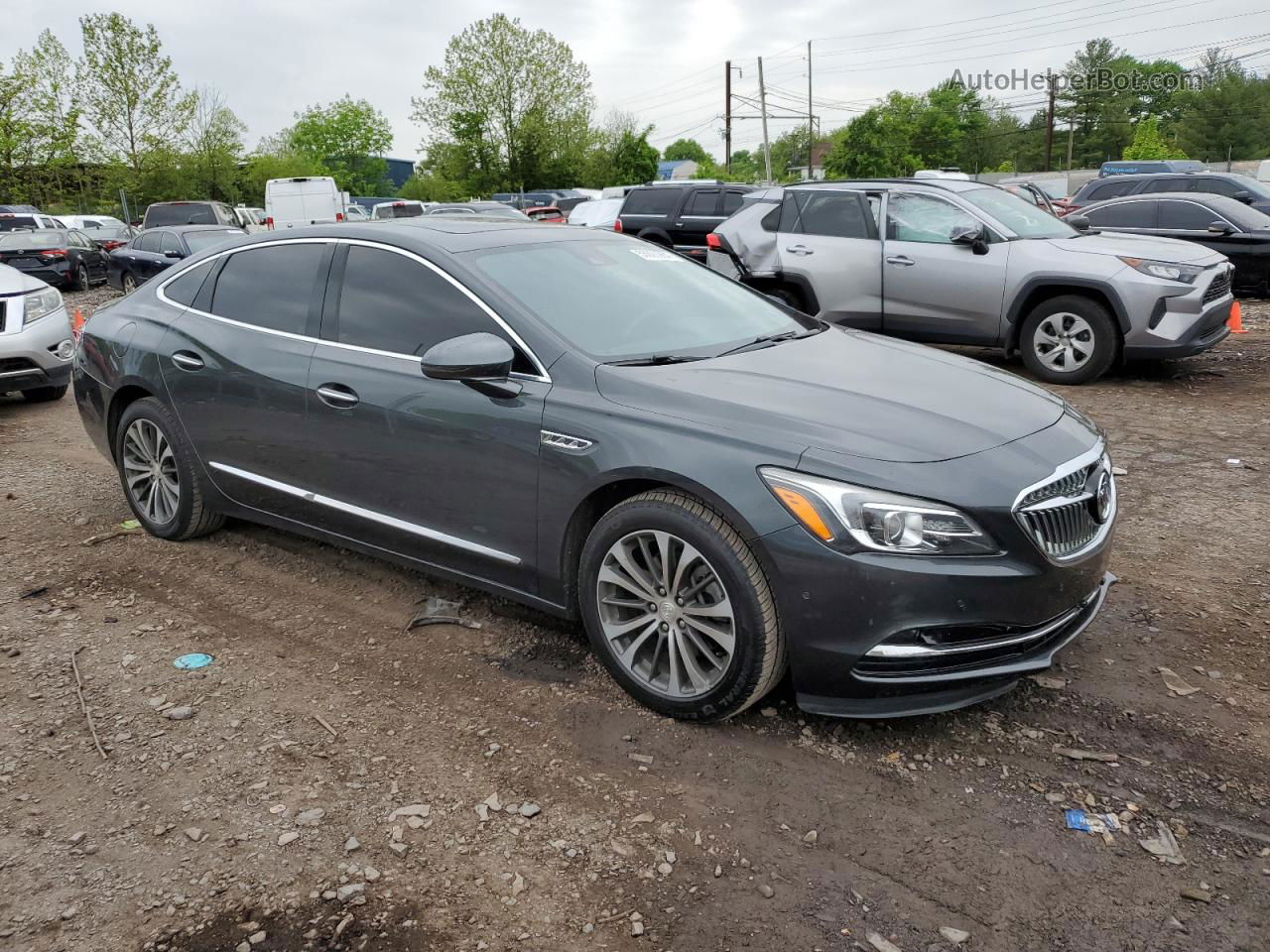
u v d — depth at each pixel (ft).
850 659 9.32
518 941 7.52
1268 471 18.95
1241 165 171.12
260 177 188.34
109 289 70.08
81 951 7.44
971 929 7.61
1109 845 8.54
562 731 10.34
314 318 13.46
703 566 10.00
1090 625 12.63
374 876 8.21
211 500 15.17
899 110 253.44
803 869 8.29
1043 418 10.76
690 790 9.32
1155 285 25.93
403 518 12.51
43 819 8.98
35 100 127.54
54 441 23.45
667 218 52.90
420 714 10.71
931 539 9.07
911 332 29.91
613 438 10.37
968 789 9.32
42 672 11.70
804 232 31.27
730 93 211.41
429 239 12.78
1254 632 12.36
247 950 7.43
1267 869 8.21
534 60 161.89
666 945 7.47
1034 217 29.94
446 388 11.75
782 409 10.14
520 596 11.76
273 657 12.06
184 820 8.95
